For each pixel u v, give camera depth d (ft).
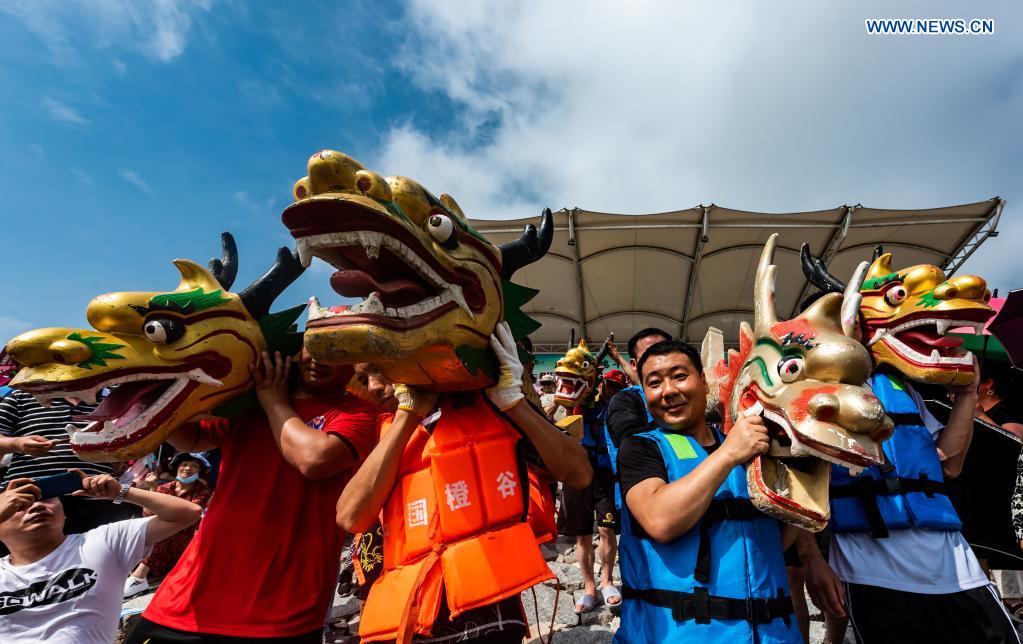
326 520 7.52
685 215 35.76
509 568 5.94
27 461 11.18
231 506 7.35
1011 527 10.00
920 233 36.01
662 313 45.68
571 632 12.08
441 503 6.11
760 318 6.56
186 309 7.16
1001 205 32.86
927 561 7.97
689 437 7.13
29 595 7.87
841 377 5.63
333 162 5.37
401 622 5.60
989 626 7.66
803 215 34.68
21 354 6.65
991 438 10.41
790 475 6.07
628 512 6.93
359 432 7.20
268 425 7.93
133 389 7.08
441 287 5.94
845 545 8.46
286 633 6.81
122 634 12.15
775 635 5.81
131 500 8.79
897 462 8.40
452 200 6.68
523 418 6.42
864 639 8.16
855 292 6.68
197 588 6.93
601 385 17.44
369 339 5.25
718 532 6.29
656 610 6.16
